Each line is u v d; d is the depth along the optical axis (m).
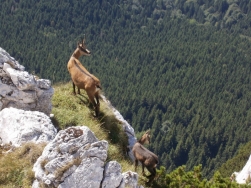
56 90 16.42
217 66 163.25
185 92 137.88
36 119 11.26
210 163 90.31
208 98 134.75
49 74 123.25
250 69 165.00
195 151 95.00
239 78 156.12
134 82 149.25
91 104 15.77
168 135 100.81
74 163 8.63
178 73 158.12
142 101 124.00
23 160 9.67
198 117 113.38
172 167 89.94
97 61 164.38
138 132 113.19
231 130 106.19
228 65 165.75
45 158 8.91
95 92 14.23
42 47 154.75
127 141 15.28
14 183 9.20
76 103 15.50
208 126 111.44
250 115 119.94
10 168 9.45
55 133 11.12
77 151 8.79
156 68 162.62
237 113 123.06
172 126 111.06
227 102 136.00
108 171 8.81
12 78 12.31
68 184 8.48
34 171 9.10
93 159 8.72
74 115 14.23
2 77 12.41
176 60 168.50
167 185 12.12
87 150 8.77
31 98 12.58
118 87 136.62
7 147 10.67
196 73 157.50
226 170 50.91
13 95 12.41
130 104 123.62
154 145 99.31
